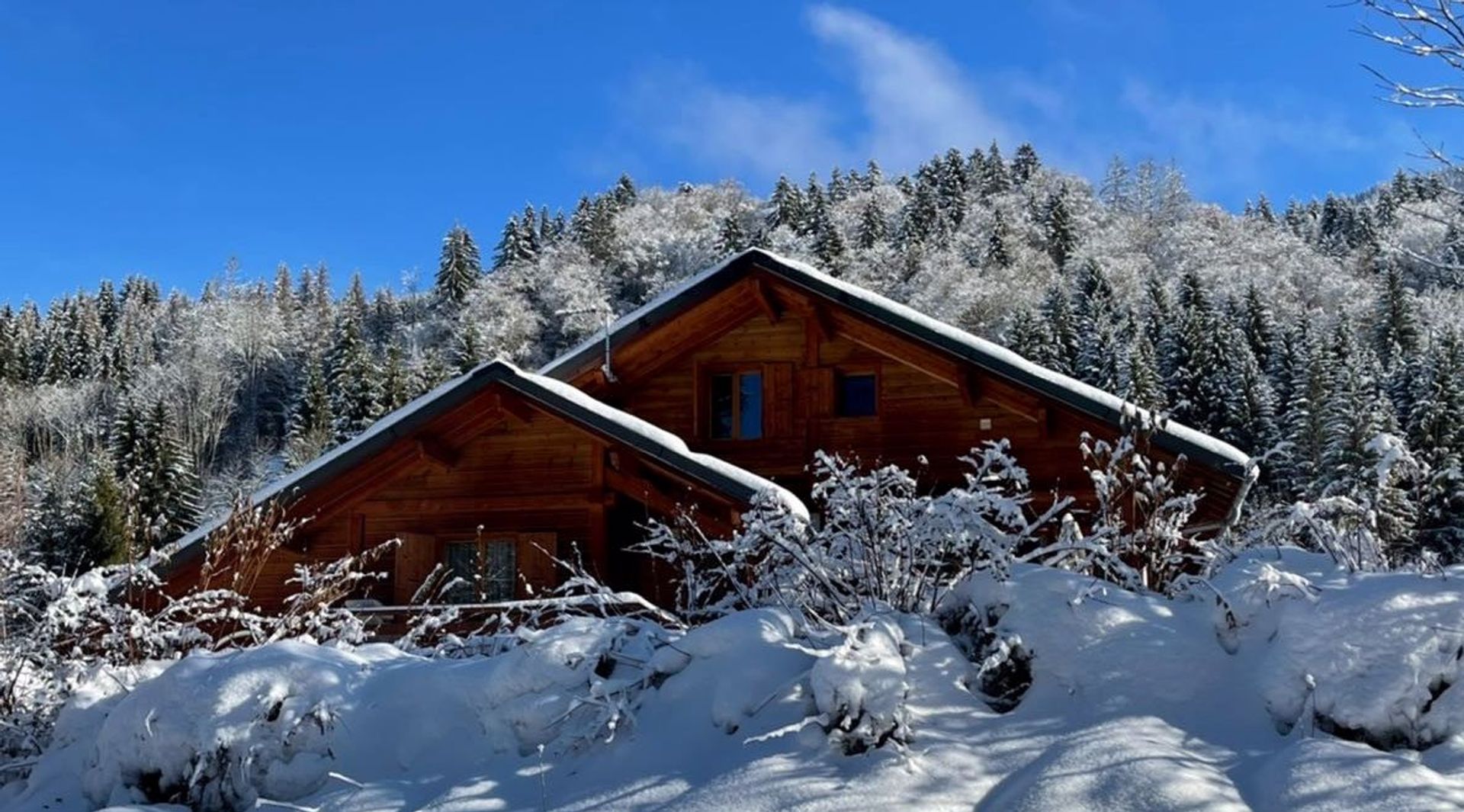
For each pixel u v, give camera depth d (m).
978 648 5.78
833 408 15.81
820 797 4.77
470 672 6.17
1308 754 4.51
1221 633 5.46
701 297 15.70
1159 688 5.23
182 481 43.81
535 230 104.00
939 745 5.09
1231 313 63.75
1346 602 5.07
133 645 8.38
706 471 12.13
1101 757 4.70
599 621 6.38
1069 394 13.70
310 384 65.06
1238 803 4.40
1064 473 14.41
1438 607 4.93
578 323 86.31
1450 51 8.25
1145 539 6.85
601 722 5.66
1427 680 4.74
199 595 8.73
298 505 13.71
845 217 105.88
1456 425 33.12
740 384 16.41
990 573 6.06
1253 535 6.90
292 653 6.40
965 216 102.69
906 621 5.97
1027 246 91.25
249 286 92.31
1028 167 115.81
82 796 6.39
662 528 8.02
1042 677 5.46
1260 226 98.56
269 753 5.99
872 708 5.10
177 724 6.12
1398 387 41.66
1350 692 4.79
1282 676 4.99
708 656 5.84
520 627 6.73
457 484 14.12
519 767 5.64
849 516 6.81
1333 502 6.46
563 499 13.87
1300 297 76.88
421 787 5.68
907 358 15.56
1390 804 4.19
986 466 7.30
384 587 13.84
